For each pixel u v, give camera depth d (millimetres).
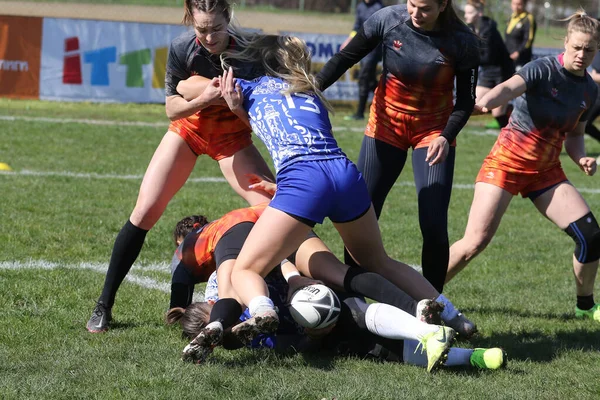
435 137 17000
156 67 57312
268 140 14922
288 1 123688
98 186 32562
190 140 16922
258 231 14297
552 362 15438
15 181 32281
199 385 13070
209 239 16156
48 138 43219
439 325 14312
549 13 107312
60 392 12641
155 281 20625
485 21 44125
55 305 17797
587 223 18297
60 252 22891
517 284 22344
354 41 17031
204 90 15703
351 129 52250
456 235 28219
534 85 17641
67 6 101062
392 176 17797
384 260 15531
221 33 15352
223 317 14086
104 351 14781
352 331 15117
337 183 14359
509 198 18625
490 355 14445
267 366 14273
